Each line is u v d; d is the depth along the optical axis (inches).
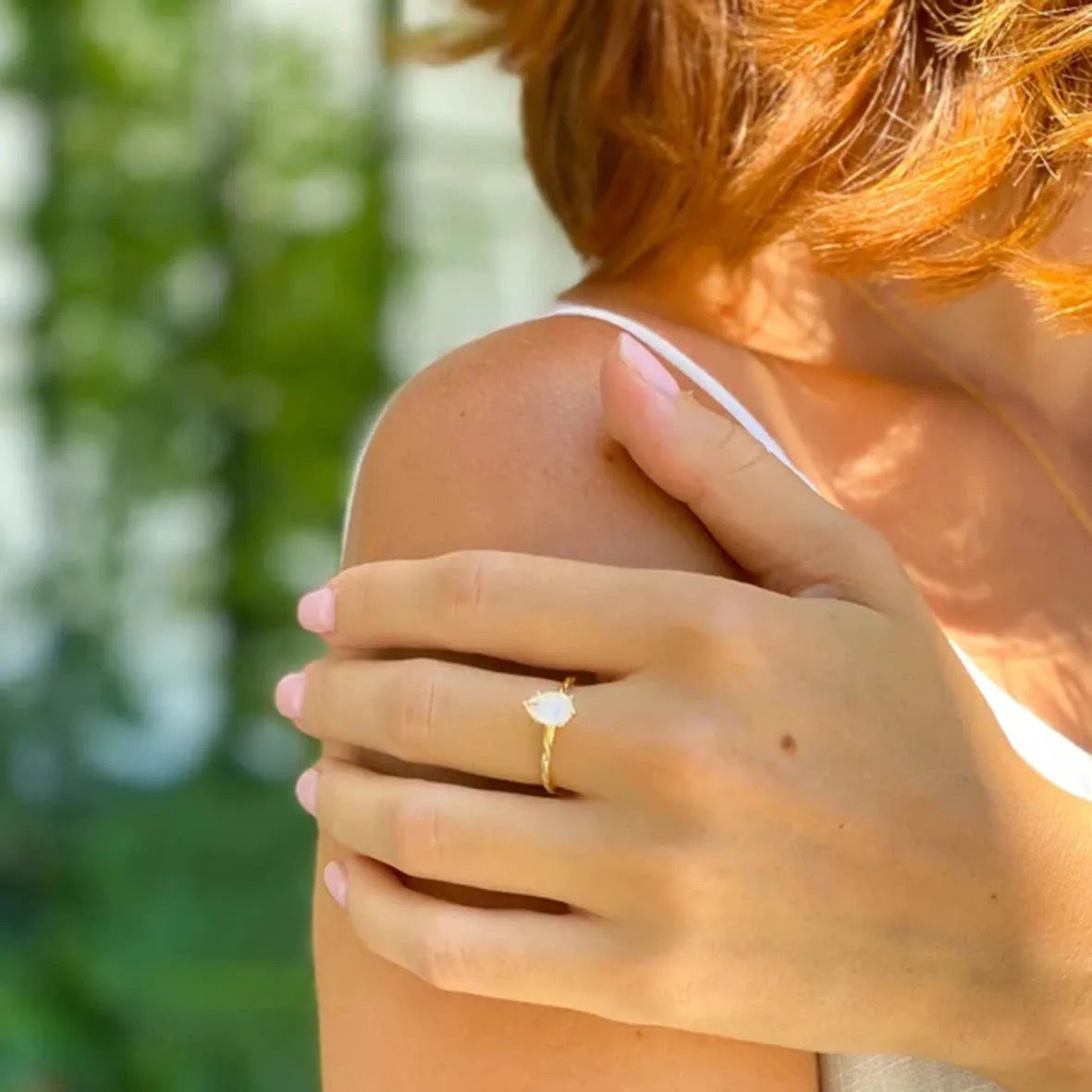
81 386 85.5
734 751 18.0
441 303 90.0
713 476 19.1
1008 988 18.7
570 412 19.7
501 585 18.5
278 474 86.4
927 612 19.0
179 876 73.6
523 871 18.2
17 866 74.9
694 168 21.7
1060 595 22.5
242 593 86.6
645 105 22.5
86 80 83.8
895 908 18.3
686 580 18.4
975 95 20.9
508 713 18.3
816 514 19.2
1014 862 18.6
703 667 18.1
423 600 18.8
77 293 84.9
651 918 17.9
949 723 18.6
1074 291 21.4
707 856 17.9
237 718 86.4
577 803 18.2
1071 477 23.3
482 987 18.3
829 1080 19.1
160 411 85.3
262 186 85.8
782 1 20.8
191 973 67.3
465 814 18.3
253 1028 65.1
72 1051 63.8
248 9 86.4
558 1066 18.6
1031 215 21.4
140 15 83.8
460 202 89.7
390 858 18.6
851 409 22.3
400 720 18.6
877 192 20.9
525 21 23.7
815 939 18.1
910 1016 18.5
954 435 22.9
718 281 22.2
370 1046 19.4
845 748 18.2
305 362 86.0
